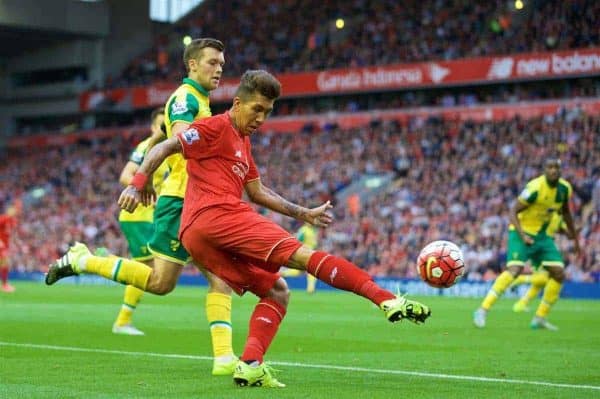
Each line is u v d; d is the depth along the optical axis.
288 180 65.25
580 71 57.69
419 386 12.15
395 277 50.53
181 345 17.75
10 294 40.75
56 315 26.42
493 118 62.09
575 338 20.83
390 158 62.44
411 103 67.31
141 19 86.56
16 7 78.50
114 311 28.53
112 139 80.94
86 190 74.75
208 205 11.66
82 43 84.88
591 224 47.59
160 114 18.81
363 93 70.38
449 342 19.41
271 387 11.77
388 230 54.81
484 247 49.34
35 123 89.62
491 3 66.69
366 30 71.50
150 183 13.12
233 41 79.19
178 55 81.06
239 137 11.97
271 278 12.00
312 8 77.62
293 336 20.45
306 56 73.31
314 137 68.50
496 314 29.86
